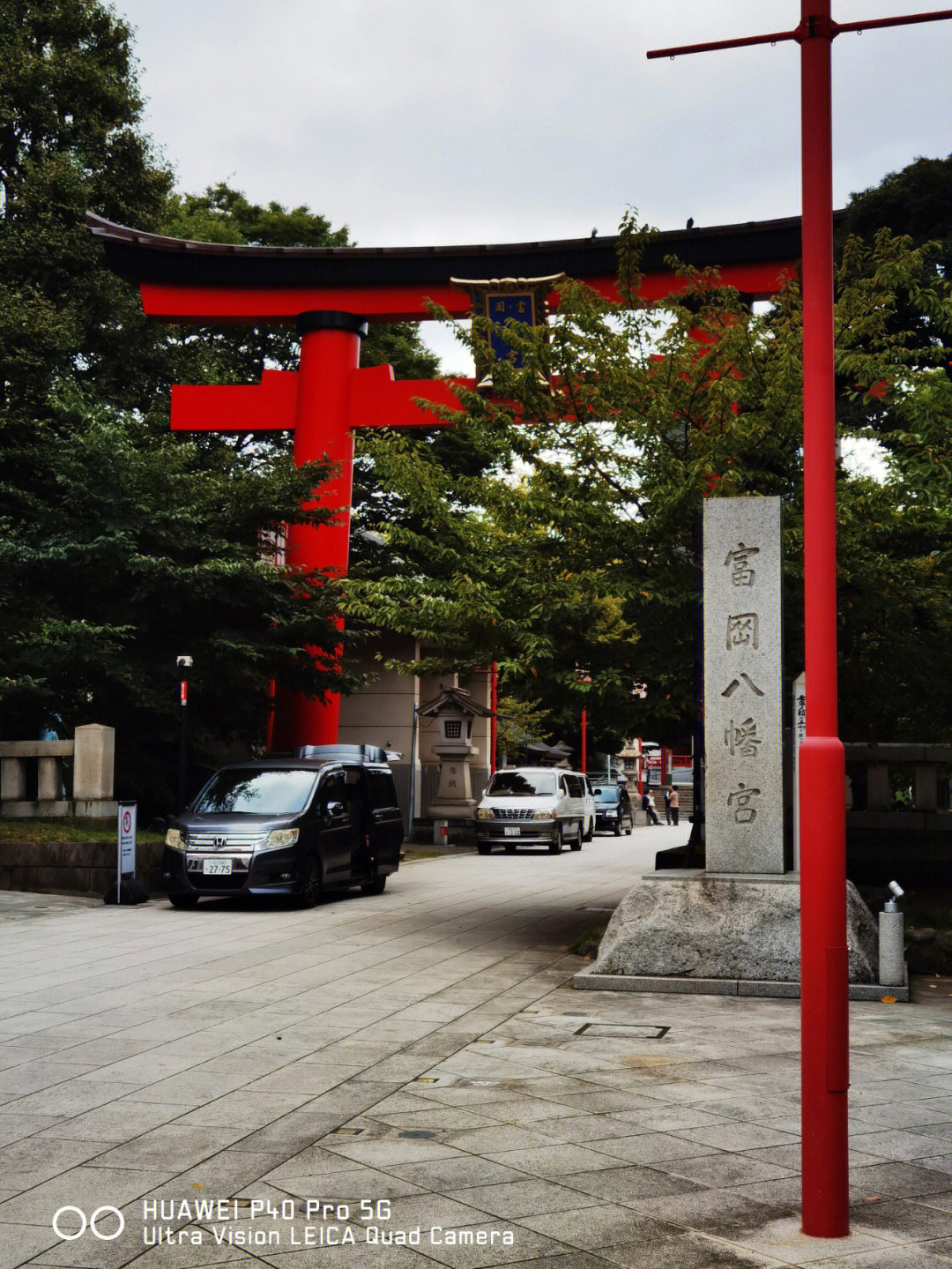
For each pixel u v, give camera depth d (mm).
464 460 31156
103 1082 6664
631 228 13086
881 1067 7031
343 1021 8383
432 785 34938
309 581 21922
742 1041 7715
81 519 20875
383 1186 4879
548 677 12891
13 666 19750
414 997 9352
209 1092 6449
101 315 27656
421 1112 6012
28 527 21594
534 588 12930
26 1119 5926
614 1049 7484
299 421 25672
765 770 10250
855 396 12953
